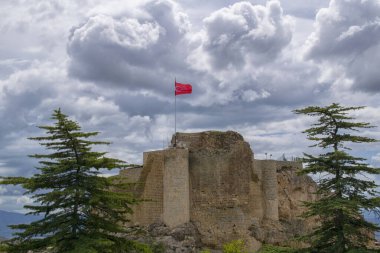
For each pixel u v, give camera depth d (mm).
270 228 73062
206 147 72812
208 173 71188
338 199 36906
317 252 38219
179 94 75938
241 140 74438
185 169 69062
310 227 77562
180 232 65625
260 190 75000
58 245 31406
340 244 36719
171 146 74062
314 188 84000
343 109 39312
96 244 30766
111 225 33281
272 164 77062
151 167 69750
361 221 37812
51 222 32000
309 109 39469
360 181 38125
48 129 33000
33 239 31984
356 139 38938
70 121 33125
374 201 36812
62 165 32531
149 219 67938
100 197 32219
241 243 66000
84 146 33719
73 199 32438
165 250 61438
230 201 70938
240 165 72875
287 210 77938
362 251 35688
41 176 32000
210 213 69688
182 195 68062
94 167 33281
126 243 34156
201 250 66188
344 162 38281
